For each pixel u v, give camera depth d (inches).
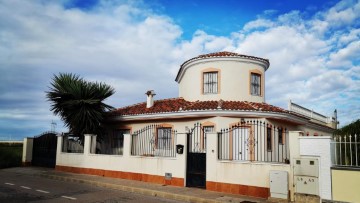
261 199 406.9
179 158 512.1
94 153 669.3
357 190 343.3
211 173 468.4
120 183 527.2
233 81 723.4
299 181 381.7
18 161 834.2
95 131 750.5
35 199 392.5
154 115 705.0
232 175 446.6
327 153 368.8
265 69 789.2
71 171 687.7
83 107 719.1
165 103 794.8
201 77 749.9
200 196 420.2
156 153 682.2
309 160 378.0
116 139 811.4
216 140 472.7
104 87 765.9
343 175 354.3
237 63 731.4
